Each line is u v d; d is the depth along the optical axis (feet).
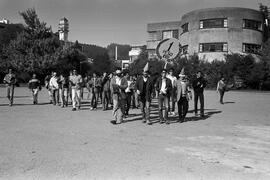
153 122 38.42
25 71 153.17
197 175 18.16
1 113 43.73
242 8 150.20
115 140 27.02
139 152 22.98
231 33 149.69
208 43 153.17
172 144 25.85
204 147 24.98
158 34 193.88
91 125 34.78
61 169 18.80
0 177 17.37
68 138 27.45
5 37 189.47
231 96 94.63
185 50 163.02
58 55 154.81
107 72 50.39
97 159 20.97
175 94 38.52
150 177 17.67
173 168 19.38
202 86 43.62
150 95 36.70
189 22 159.94
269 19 171.83
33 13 157.07
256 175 18.39
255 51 153.58
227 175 18.28
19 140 26.27
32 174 17.89
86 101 67.26
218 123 37.86
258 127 34.96
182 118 38.50
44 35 158.30
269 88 138.10
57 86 57.62
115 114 37.19
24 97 75.15
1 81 163.02
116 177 17.58
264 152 23.80
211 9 152.15
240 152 23.65
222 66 134.92
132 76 56.24
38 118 39.45
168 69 40.19
